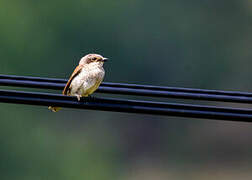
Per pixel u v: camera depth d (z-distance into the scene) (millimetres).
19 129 26734
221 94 8641
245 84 32812
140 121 30781
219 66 32875
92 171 27469
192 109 7766
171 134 31000
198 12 33344
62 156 27281
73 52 30391
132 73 31094
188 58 32188
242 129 31000
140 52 31391
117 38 31266
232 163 30469
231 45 33594
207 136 30797
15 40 29281
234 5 33906
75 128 28750
